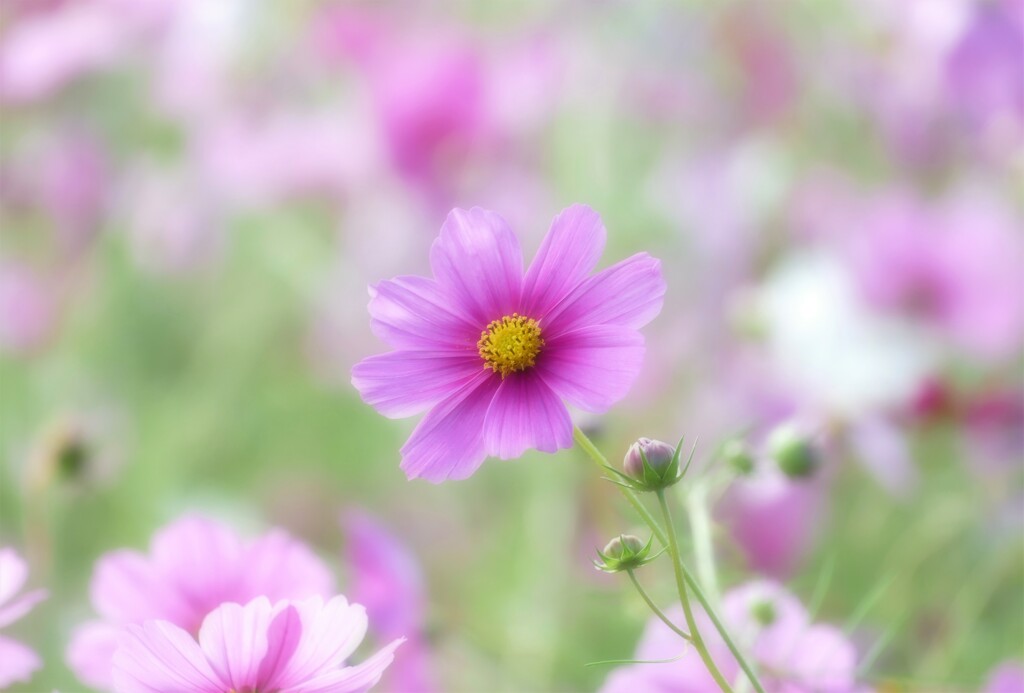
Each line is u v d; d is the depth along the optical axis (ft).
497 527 4.58
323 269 5.05
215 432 4.91
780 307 4.55
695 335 4.76
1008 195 4.97
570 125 4.94
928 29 5.06
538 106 4.93
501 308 2.69
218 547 2.84
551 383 2.65
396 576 3.18
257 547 2.85
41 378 5.03
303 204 5.06
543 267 2.69
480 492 4.73
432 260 2.69
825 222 5.06
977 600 3.76
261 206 5.06
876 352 4.31
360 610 2.61
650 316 2.66
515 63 4.99
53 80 4.83
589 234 2.69
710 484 3.04
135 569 2.83
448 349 2.68
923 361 4.35
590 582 3.98
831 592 3.89
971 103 4.99
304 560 2.85
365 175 4.94
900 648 3.69
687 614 2.62
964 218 4.69
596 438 3.29
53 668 3.72
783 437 3.14
